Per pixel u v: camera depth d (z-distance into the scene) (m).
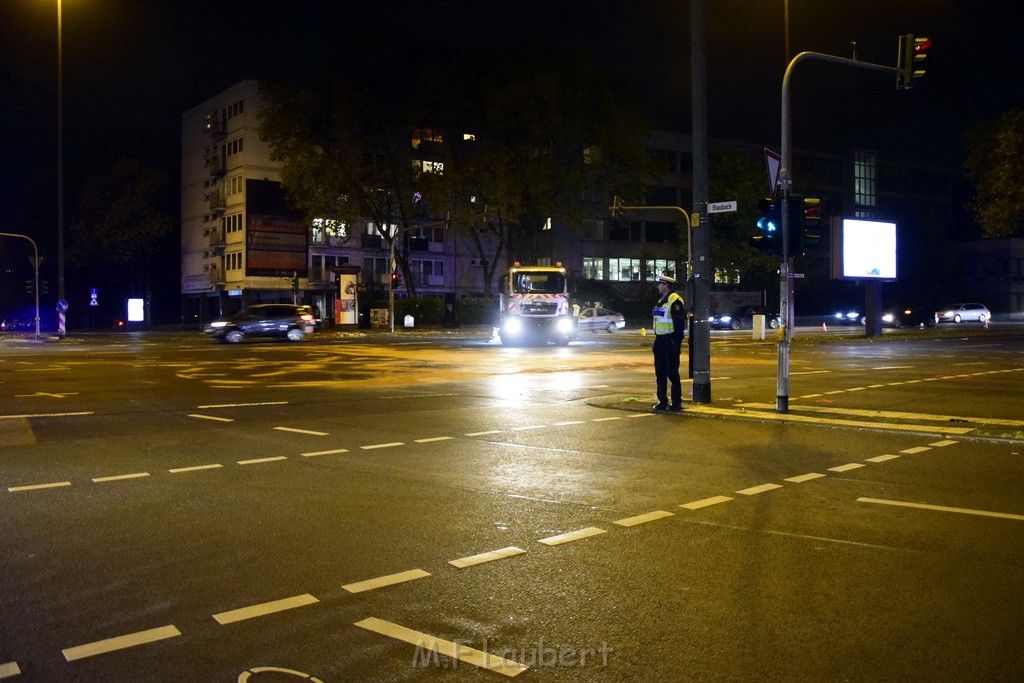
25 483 7.93
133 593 4.88
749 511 6.85
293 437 10.73
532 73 49.72
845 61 15.19
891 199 85.31
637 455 9.47
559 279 34.78
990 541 5.96
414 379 19.19
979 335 42.66
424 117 51.91
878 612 4.56
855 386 17.30
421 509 6.92
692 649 4.09
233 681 3.75
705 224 13.84
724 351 30.92
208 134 71.19
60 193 42.41
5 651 4.07
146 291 74.44
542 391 16.48
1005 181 35.72
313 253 68.81
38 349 33.53
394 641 4.19
